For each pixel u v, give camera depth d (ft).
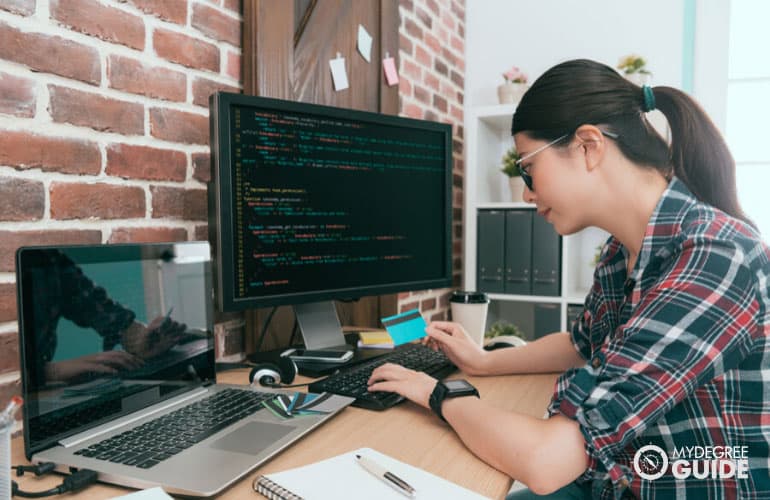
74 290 2.43
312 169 3.93
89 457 2.26
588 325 3.70
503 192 9.10
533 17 8.66
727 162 2.66
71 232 3.18
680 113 2.68
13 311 2.89
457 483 2.26
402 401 3.23
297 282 3.88
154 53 3.66
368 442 2.64
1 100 2.81
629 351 2.30
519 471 2.29
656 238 2.58
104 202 3.36
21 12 2.87
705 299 2.26
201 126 4.06
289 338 4.89
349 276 4.22
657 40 8.07
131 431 2.54
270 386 3.47
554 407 2.57
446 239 4.91
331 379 3.42
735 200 2.67
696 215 2.52
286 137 3.77
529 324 8.79
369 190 4.32
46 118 3.02
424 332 4.16
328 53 5.45
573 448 2.29
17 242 2.90
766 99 7.73
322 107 3.93
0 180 2.82
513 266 7.82
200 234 4.09
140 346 2.77
